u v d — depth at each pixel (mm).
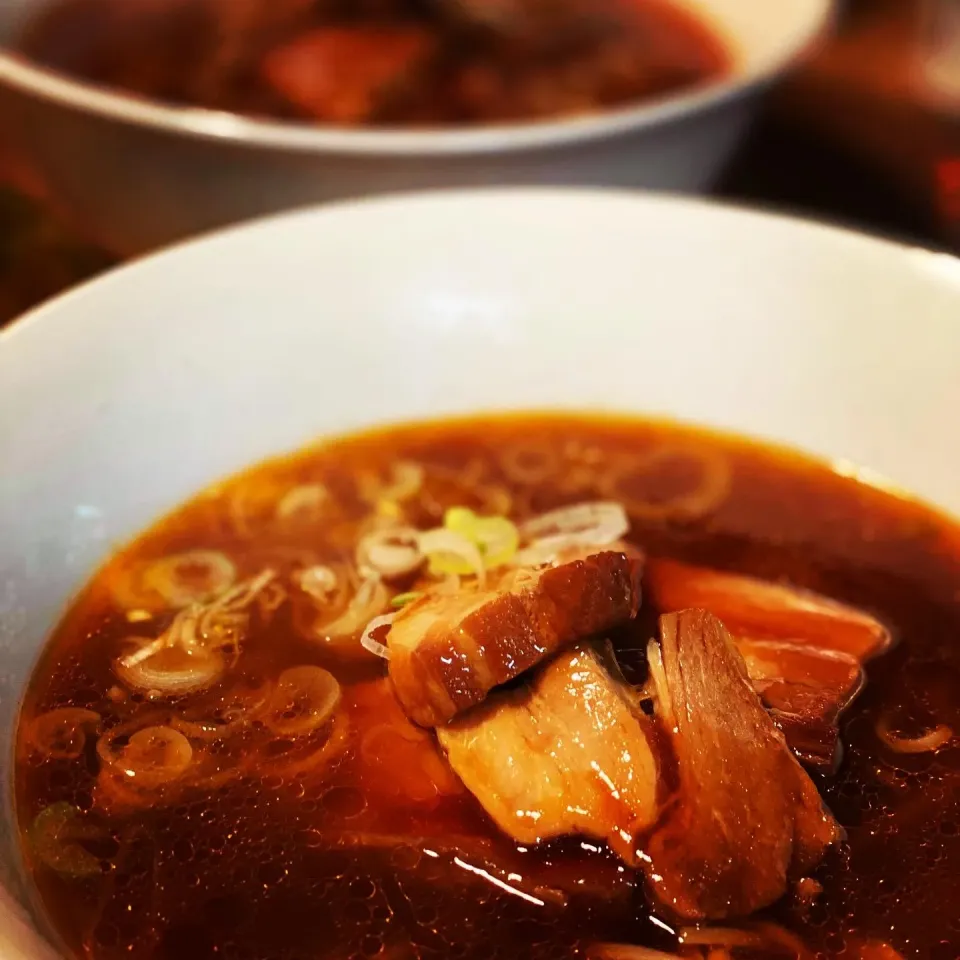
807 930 161
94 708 187
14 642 186
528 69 373
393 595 208
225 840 172
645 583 210
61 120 273
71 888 164
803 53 327
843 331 234
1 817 167
